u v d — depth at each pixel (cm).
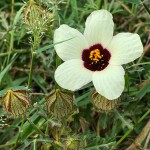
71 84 26
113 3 35
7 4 37
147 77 31
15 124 31
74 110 29
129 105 30
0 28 36
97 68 26
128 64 31
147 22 35
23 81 34
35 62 35
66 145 26
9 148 31
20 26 33
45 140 28
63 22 34
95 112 32
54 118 28
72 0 34
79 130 31
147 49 33
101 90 25
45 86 34
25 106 26
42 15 28
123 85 25
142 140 29
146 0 33
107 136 29
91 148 28
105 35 27
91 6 34
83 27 34
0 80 31
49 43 32
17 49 35
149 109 29
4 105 26
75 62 27
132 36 26
